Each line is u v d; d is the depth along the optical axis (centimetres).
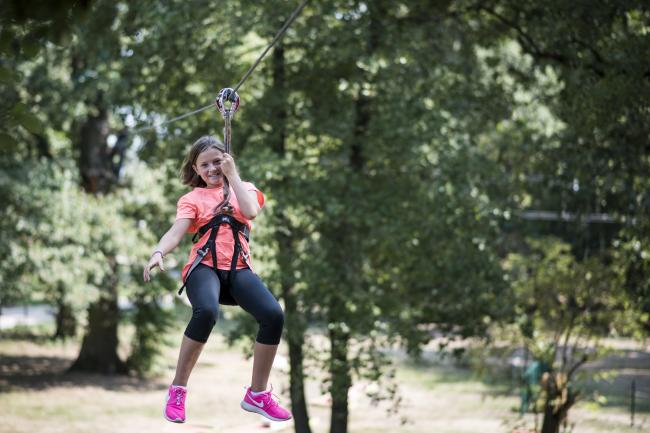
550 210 1866
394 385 1470
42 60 2136
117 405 2202
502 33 1459
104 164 2625
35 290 2259
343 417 1530
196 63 1317
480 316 1488
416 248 1430
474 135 1491
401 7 1502
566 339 1545
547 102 1459
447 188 1428
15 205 2134
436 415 2047
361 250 1447
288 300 1455
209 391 2448
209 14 1309
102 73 1650
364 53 1301
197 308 437
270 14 1277
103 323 2714
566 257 1587
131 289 2425
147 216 2303
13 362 2825
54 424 1925
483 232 1446
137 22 1459
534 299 1539
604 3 1155
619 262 1462
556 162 1375
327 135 1415
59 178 2212
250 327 1426
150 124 1445
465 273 1428
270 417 449
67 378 2570
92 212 2225
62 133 2639
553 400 1502
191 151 477
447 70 1492
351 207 1339
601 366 2811
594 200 1435
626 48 1101
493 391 2367
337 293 1365
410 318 1465
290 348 1497
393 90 1390
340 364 1421
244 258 461
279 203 1319
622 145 1223
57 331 3388
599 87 1075
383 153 1427
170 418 435
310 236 1493
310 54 1366
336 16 1355
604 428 1786
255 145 1389
